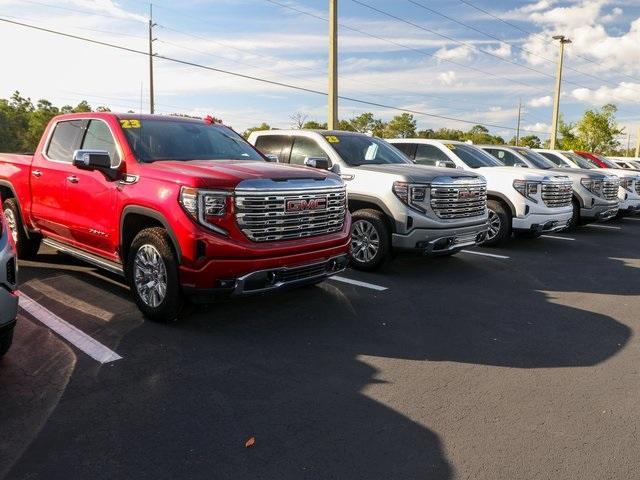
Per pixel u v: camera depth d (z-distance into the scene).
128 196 5.18
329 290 6.55
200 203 4.65
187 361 4.31
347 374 4.15
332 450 3.10
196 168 4.99
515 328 5.36
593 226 14.76
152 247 5.00
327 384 3.96
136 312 5.44
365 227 7.46
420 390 3.90
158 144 5.75
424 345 4.81
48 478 2.79
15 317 3.79
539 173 10.05
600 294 6.82
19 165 7.11
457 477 2.88
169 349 4.54
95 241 5.81
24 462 2.92
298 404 3.64
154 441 3.15
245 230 4.77
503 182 9.91
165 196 4.83
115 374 4.04
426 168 7.75
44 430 3.23
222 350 4.55
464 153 10.90
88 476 2.81
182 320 5.25
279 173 5.09
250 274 4.74
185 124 6.34
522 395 3.87
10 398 3.62
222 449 3.08
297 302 5.99
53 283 6.41
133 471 2.86
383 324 5.35
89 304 5.66
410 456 3.06
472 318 5.64
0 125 72.19
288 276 5.05
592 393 3.92
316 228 5.31
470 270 8.02
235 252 4.67
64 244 6.54
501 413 3.59
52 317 5.24
